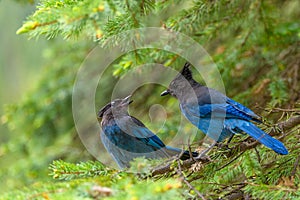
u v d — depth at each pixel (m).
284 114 10.10
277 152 8.75
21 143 15.41
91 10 7.04
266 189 7.72
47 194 6.91
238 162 9.16
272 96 11.51
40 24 7.43
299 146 9.10
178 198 6.68
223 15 11.04
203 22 10.77
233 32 12.86
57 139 15.34
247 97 11.90
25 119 15.24
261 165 9.04
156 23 11.38
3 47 16.55
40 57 16.59
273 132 9.34
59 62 15.23
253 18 11.69
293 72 12.34
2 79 16.75
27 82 16.70
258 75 12.70
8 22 16.34
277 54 12.69
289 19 13.32
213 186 8.77
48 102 15.10
